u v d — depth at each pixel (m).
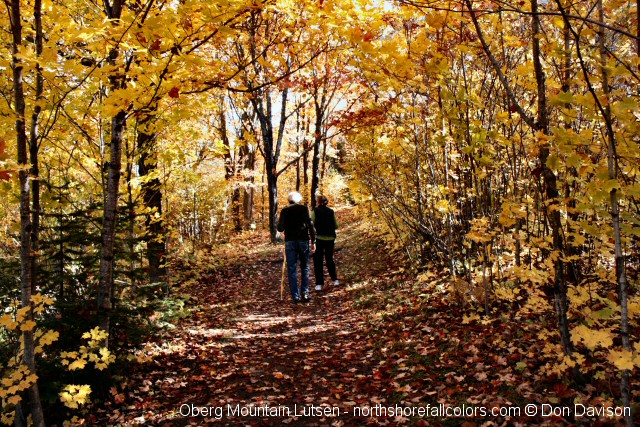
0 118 2.85
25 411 3.16
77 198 5.36
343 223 18.33
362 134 6.97
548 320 3.85
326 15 3.09
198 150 6.13
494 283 4.77
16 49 2.74
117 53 3.37
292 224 7.08
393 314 5.31
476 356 3.61
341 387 3.75
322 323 5.81
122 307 4.14
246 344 5.18
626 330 2.08
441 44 3.52
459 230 4.85
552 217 2.70
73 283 4.09
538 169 2.68
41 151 4.07
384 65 3.47
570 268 3.66
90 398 3.61
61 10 3.30
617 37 2.87
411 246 7.46
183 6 2.48
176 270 9.83
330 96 11.98
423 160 5.94
